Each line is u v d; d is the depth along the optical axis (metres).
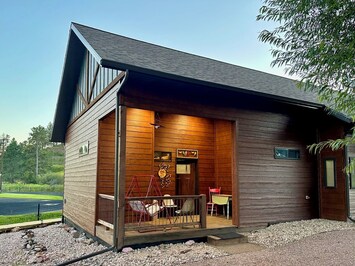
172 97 6.99
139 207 6.73
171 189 9.09
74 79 10.47
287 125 9.05
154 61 6.96
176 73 6.35
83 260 5.54
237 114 8.03
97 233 7.16
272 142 8.63
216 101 7.70
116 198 6.02
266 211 8.18
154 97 6.71
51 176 43.41
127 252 5.77
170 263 5.13
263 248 6.12
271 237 7.00
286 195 8.70
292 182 8.91
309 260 5.22
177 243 6.45
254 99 8.34
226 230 7.19
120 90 6.21
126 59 6.14
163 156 9.07
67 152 11.61
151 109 6.63
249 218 7.79
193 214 7.39
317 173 9.50
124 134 6.19
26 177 44.25
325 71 3.96
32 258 6.17
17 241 8.38
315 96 10.03
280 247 6.16
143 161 8.34
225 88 6.90
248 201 7.87
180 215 8.10
